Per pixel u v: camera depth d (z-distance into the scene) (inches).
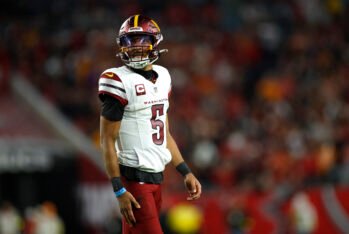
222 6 3474.4
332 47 3316.9
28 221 2372.0
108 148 791.1
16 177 2465.6
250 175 2546.8
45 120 2655.0
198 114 2827.3
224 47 3267.7
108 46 3061.0
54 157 2482.8
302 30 3412.9
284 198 2389.3
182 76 2992.1
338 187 2379.4
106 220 2381.9
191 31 3316.9
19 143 2471.7
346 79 3117.6
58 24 3223.4
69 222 2480.3
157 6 3420.3
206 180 2546.8
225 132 2753.4
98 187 2480.3
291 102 2947.8
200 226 2279.8
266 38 3348.9
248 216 2281.0
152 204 803.4
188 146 2642.7
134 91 797.2
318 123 2763.3
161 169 817.5
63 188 2493.8
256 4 3518.7
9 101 2743.6
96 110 2787.9
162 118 818.2
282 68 3189.0
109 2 3358.8
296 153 2625.5
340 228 2354.8
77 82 2893.7
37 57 3014.3
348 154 2487.7
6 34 3095.5
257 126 2787.9
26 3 3297.2
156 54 808.3
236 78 3122.5
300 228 2304.4
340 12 3599.9
